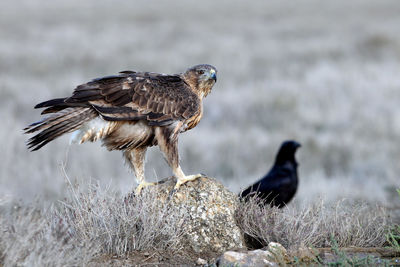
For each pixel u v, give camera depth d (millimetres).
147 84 7684
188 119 7965
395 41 38188
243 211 7586
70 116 7219
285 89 25547
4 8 67688
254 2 80375
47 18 57969
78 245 6492
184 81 8289
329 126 20484
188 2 80500
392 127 19578
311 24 53125
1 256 5797
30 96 25031
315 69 30516
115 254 7012
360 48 37562
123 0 82438
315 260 6770
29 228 6004
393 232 7895
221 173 16078
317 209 7949
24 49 37969
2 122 18109
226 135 18844
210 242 7246
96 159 15227
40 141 7164
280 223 7598
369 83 26078
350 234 7676
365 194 12047
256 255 6695
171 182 7770
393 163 15617
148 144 7953
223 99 23875
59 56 36000
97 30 49031
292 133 19234
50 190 12242
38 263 5719
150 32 48094
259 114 21969
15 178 12984
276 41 42781
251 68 32562
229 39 43938
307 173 15438
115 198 7570
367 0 78438
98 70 32531
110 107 7375
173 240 7141
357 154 16812
